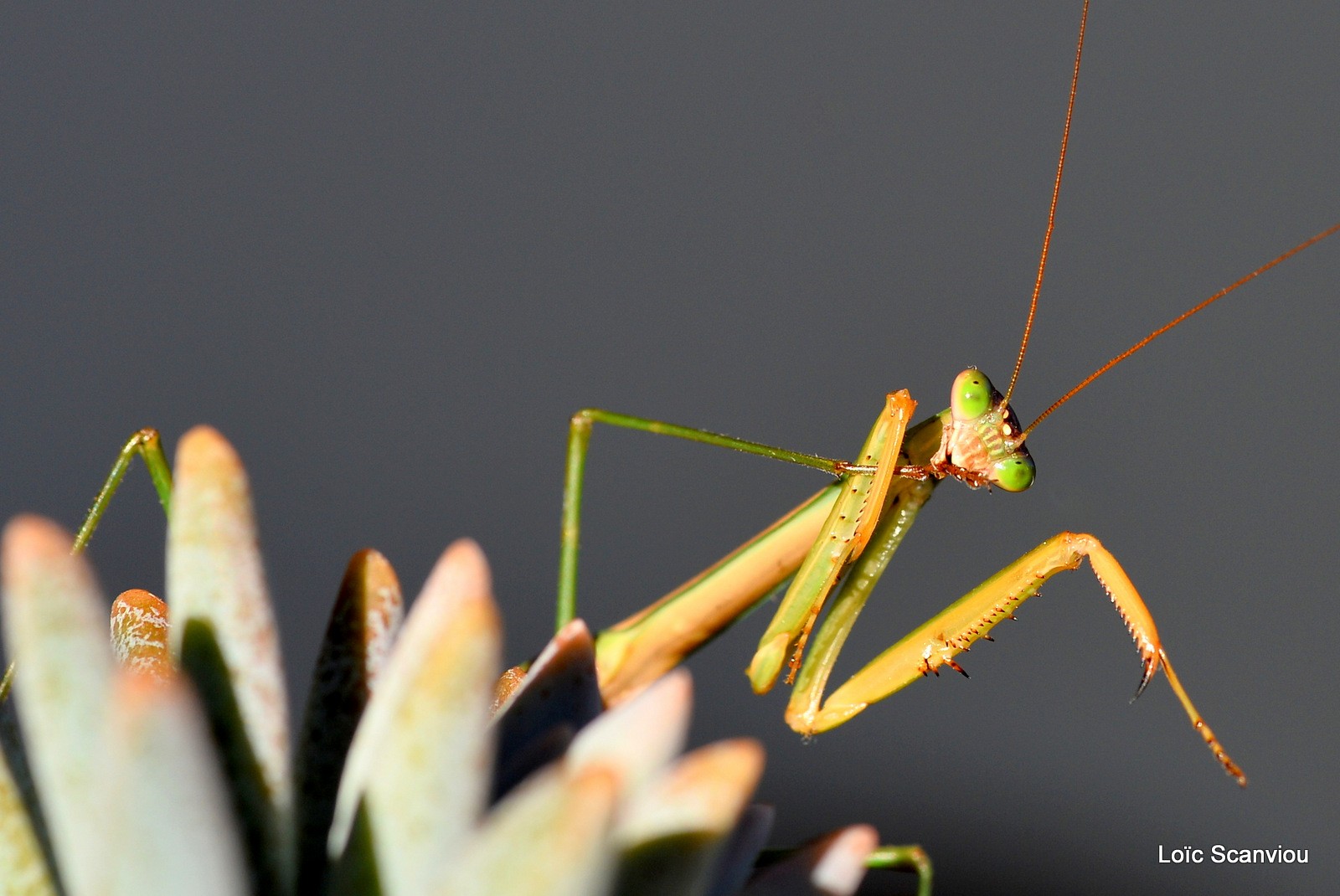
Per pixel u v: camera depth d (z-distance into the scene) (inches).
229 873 2.6
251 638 3.3
